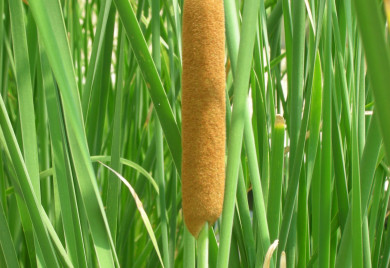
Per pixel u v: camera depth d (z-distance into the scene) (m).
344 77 0.43
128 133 0.73
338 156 0.43
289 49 0.45
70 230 0.37
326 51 0.40
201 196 0.30
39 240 0.34
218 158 0.30
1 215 0.36
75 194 0.38
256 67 0.43
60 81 0.29
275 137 0.39
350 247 0.37
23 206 0.38
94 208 0.33
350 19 0.42
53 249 0.37
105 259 0.34
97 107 0.46
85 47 0.73
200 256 0.31
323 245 0.42
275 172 0.40
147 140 0.85
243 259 0.43
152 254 0.60
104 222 0.34
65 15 0.67
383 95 0.17
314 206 0.47
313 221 0.47
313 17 0.45
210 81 0.30
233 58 0.34
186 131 0.30
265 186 0.43
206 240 0.31
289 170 0.43
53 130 0.36
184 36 0.30
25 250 0.56
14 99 0.70
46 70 0.35
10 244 0.37
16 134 0.50
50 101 0.35
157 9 0.41
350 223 0.37
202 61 0.29
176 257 0.80
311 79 0.39
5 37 0.54
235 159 0.31
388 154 0.19
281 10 0.49
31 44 0.46
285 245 0.45
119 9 0.32
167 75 0.60
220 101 0.30
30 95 0.35
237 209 0.42
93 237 0.34
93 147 0.48
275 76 0.58
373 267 0.52
